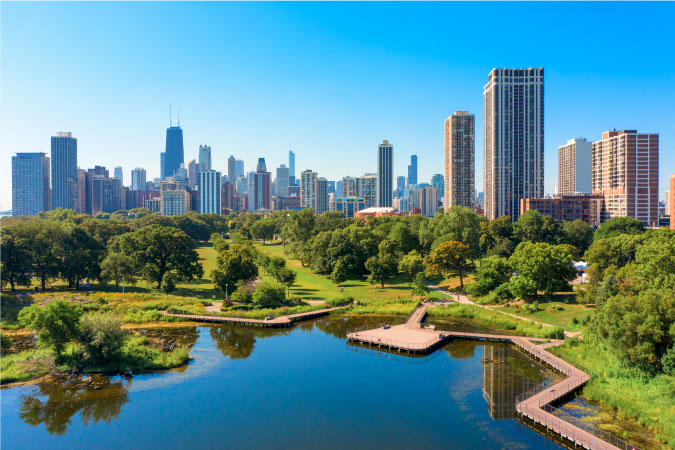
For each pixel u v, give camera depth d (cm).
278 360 8306
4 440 5591
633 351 6644
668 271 8769
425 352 8638
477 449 5372
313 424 5988
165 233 14225
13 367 7431
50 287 12988
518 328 9906
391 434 5728
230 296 12750
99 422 6012
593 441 5272
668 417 5594
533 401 6325
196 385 7169
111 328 7762
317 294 13788
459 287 14175
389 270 14912
